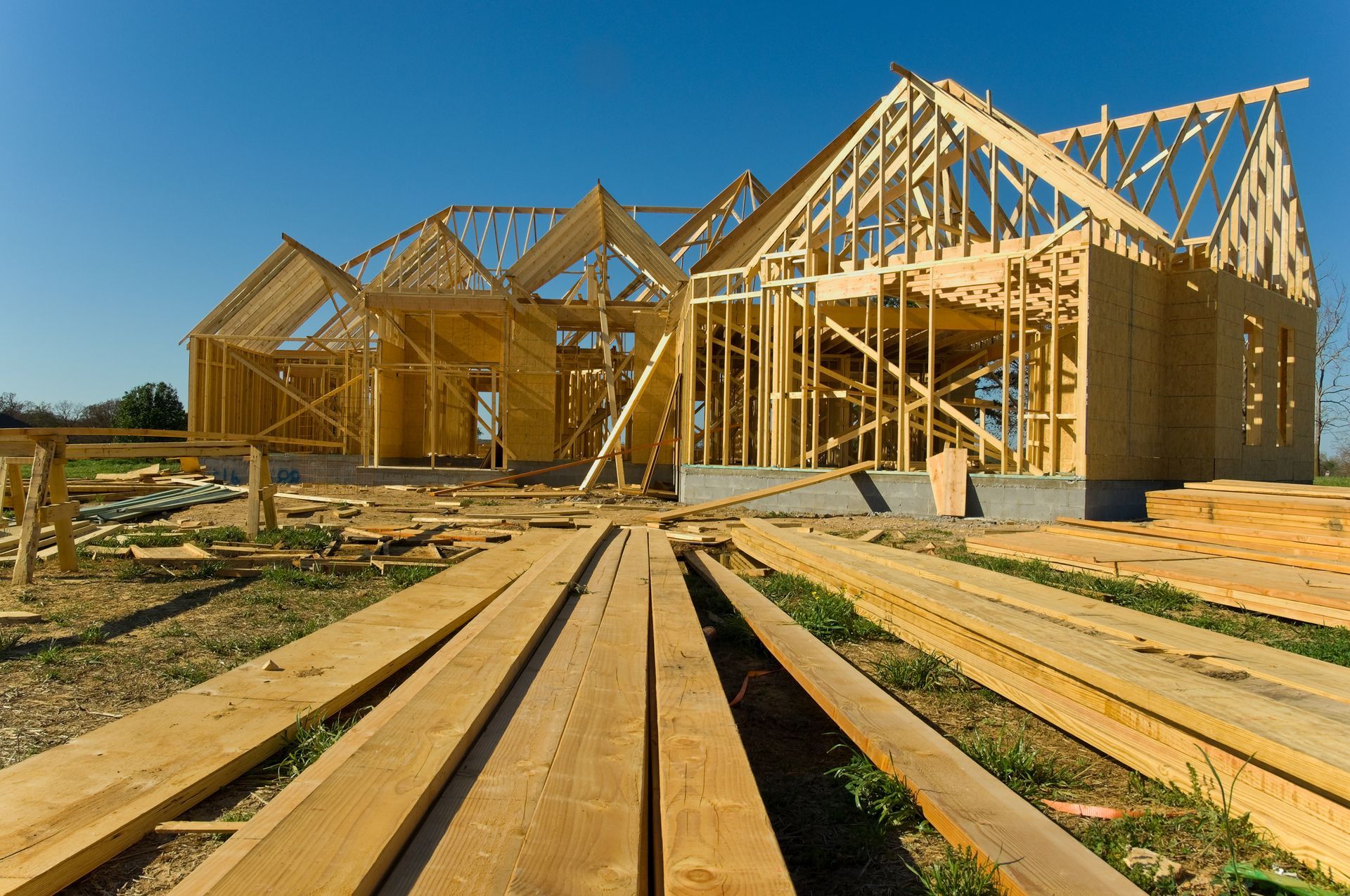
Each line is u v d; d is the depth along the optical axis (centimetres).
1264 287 1511
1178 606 616
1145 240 1308
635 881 177
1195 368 1326
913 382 1348
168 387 3834
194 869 229
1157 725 303
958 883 220
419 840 199
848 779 312
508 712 300
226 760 278
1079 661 339
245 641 475
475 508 1310
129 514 1110
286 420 2275
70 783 259
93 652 447
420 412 2416
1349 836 230
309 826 196
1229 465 1344
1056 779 309
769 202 1717
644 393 2062
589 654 386
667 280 1909
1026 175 1280
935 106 1345
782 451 1466
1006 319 1228
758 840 199
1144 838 263
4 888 198
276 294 2259
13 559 710
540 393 2080
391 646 422
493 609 472
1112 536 865
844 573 632
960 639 445
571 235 2102
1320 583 605
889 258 1396
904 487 1287
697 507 1226
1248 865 238
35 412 5594
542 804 217
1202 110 1490
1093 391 1178
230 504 1330
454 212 2880
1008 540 870
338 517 1157
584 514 1257
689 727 284
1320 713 287
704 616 603
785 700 419
